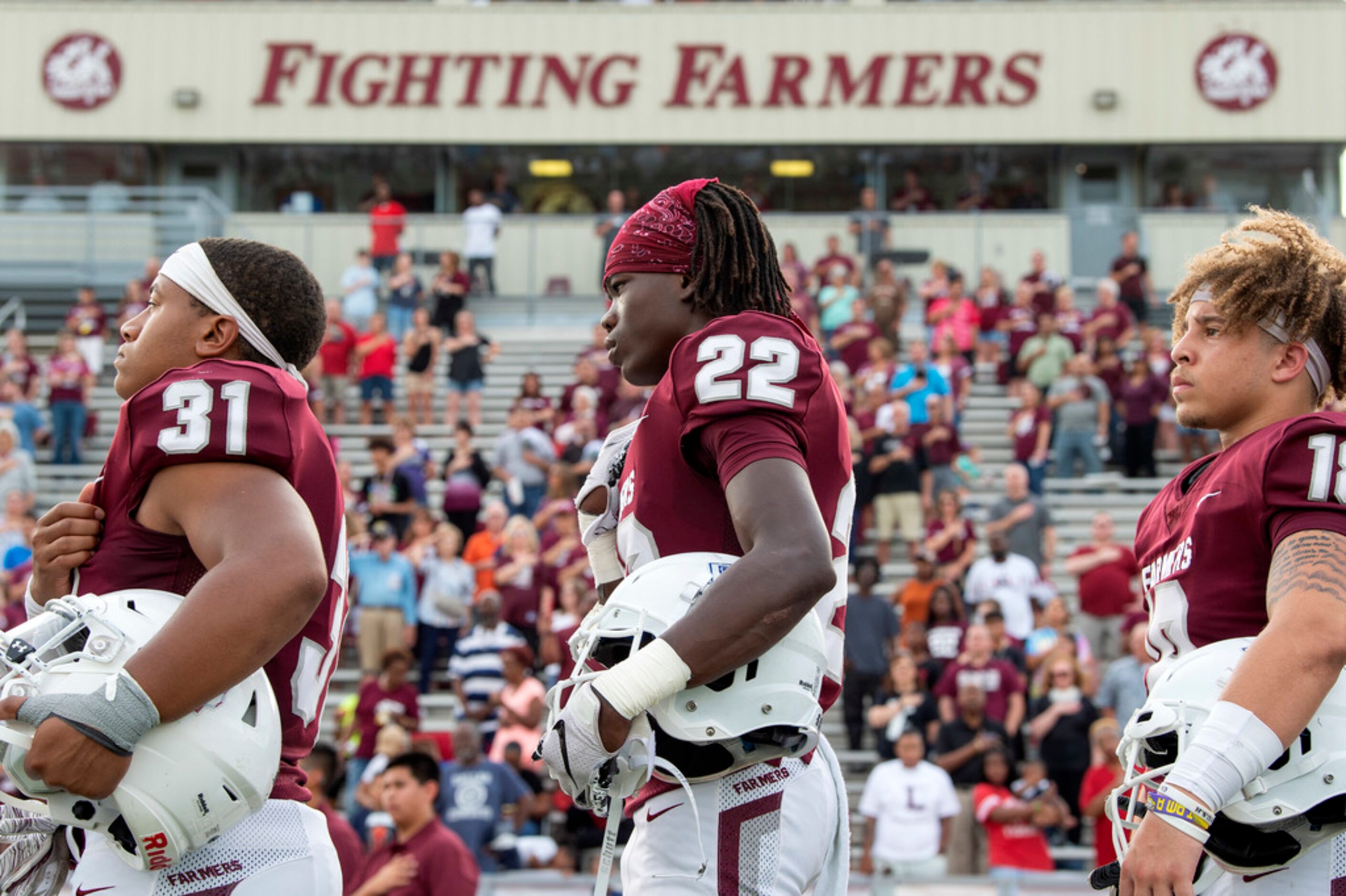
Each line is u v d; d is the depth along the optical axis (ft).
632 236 7.41
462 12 73.82
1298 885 6.72
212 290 7.25
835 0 74.02
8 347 57.62
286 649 7.11
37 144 75.00
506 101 73.67
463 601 35.68
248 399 6.75
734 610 6.05
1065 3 72.90
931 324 54.13
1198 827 6.03
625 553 7.14
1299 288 7.25
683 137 73.41
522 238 66.08
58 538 6.95
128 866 6.66
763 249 7.39
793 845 6.88
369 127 73.77
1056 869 25.80
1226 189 74.02
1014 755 27.40
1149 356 49.14
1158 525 7.57
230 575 6.27
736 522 6.37
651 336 7.32
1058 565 41.37
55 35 74.08
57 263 66.90
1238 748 6.09
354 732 30.25
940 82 73.05
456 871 18.33
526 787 27.32
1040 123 72.74
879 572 38.73
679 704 6.35
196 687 6.19
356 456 49.14
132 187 75.31
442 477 47.52
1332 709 6.48
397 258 63.05
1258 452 6.89
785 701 6.43
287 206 74.38
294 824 7.05
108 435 52.65
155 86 74.02
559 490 39.60
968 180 74.79
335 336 50.34
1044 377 49.49
